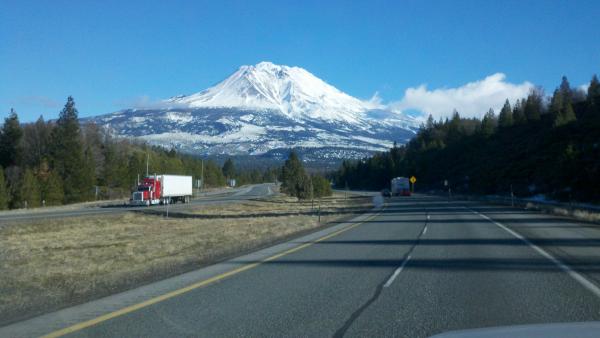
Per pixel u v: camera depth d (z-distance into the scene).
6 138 81.75
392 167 144.25
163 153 145.62
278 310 8.82
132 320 8.19
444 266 13.58
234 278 12.00
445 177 108.75
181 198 73.12
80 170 76.94
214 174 160.25
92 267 14.26
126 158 101.88
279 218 37.72
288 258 15.50
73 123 77.62
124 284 11.41
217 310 8.84
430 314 8.41
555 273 12.26
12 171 75.25
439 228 25.95
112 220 41.12
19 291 10.74
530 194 63.72
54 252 19.67
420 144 160.50
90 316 8.45
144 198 64.38
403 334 7.27
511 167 78.50
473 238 20.72
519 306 8.87
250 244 19.95
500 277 11.80
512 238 20.47
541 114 109.62
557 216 34.19
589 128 69.75
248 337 7.25
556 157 66.69
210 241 21.70
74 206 64.25
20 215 43.78
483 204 53.31
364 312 8.62
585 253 15.80
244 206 64.50
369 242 19.92
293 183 82.19
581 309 8.59
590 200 50.62
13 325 7.91
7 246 22.78
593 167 54.31
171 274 12.68
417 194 98.69
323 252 16.94
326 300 9.59
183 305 9.22
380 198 56.59
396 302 9.35
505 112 113.00
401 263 14.22
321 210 49.31
